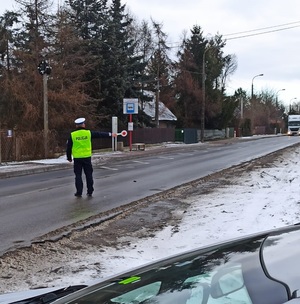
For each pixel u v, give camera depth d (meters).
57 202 10.35
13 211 9.23
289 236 2.45
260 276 1.95
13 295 3.12
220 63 55.59
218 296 1.91
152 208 9.55
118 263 5.70
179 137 44.56
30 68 26.25
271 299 1.75
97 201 10.50
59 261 5.81
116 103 33.75
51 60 26.66
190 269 2.26
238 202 9.52
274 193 10.38
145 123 41.97
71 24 29.38
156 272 2.38
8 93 25.48
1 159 21.27
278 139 55.97
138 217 8.63
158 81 42.56
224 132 58.59
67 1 35.25
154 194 11.58
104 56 33.38
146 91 49.06
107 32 33.94
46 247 6.50
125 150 30.97
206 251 2.52
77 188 11.28
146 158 25.05
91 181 11.42
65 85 28.12
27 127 26.05
